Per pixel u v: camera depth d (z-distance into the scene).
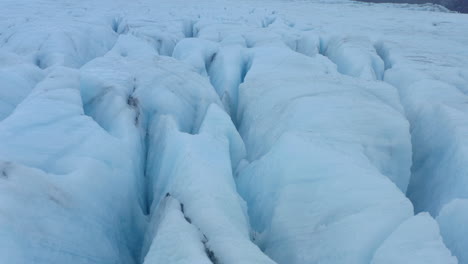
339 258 2.70
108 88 5.22
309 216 3.21
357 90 5.58
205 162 3.68
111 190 3.49
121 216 3.55
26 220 2.45
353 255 2.63
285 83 6.06
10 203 2.42
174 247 2.51
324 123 4.50
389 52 9.21
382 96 5.67
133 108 5.08
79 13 14.11
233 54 8.52
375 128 4.51
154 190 4.26
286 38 11.34
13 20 11.73
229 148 4.93
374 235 2.69
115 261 3.08
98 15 13.70
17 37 9.38
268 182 3.90
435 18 16.92
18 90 5.34
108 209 3.34
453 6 42.84
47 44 8.66
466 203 2.99
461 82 6.80
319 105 4.89
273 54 8.25
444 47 9.82
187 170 3.57
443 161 4.36
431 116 5.28
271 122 5.22
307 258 2.89
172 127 4.73
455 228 2.97
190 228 2.73
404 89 6.81
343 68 8.63
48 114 3.91
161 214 3.30
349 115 4.69
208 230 2.76
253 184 4.14
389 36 11.44
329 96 5.16
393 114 4.77
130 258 3.39
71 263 2.61
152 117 5.52
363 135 4.34
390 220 2.75
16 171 2.71
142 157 4.73
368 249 2.64
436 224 2.55
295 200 3.41
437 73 7.14
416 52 9.01
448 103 5.51
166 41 10.72
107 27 11.67
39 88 4.64
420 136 5.29
